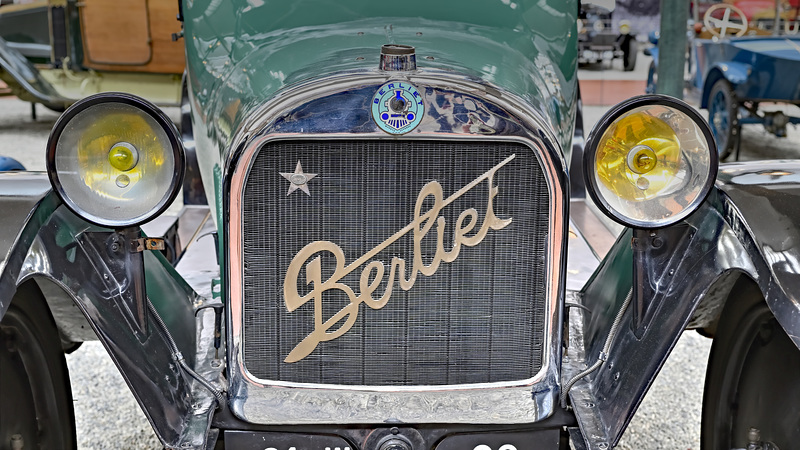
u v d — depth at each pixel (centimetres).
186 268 255
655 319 190
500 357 188
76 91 697
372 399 188
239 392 187
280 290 182
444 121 170
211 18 235
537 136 173
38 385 202
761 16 650
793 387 190
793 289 174
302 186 175
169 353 195
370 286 182
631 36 767
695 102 700
